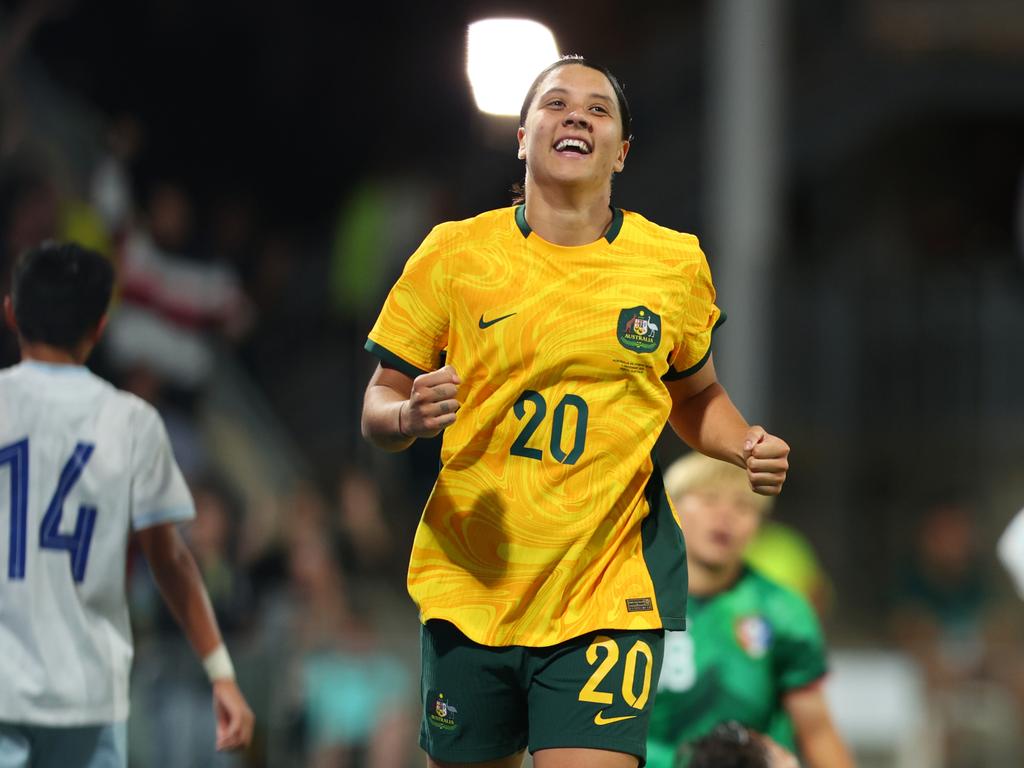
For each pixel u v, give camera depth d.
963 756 34.19
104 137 35.66
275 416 45.94
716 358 46.19
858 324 52.19
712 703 17.28
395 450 12.92
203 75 54.75
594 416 12.77
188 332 34.53
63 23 47.94
